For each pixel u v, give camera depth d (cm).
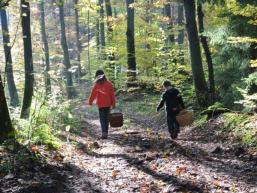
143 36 2767
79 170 771
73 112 1875
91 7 1549
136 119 1831
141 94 2430
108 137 1263
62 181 677
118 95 2572
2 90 833
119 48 2750
